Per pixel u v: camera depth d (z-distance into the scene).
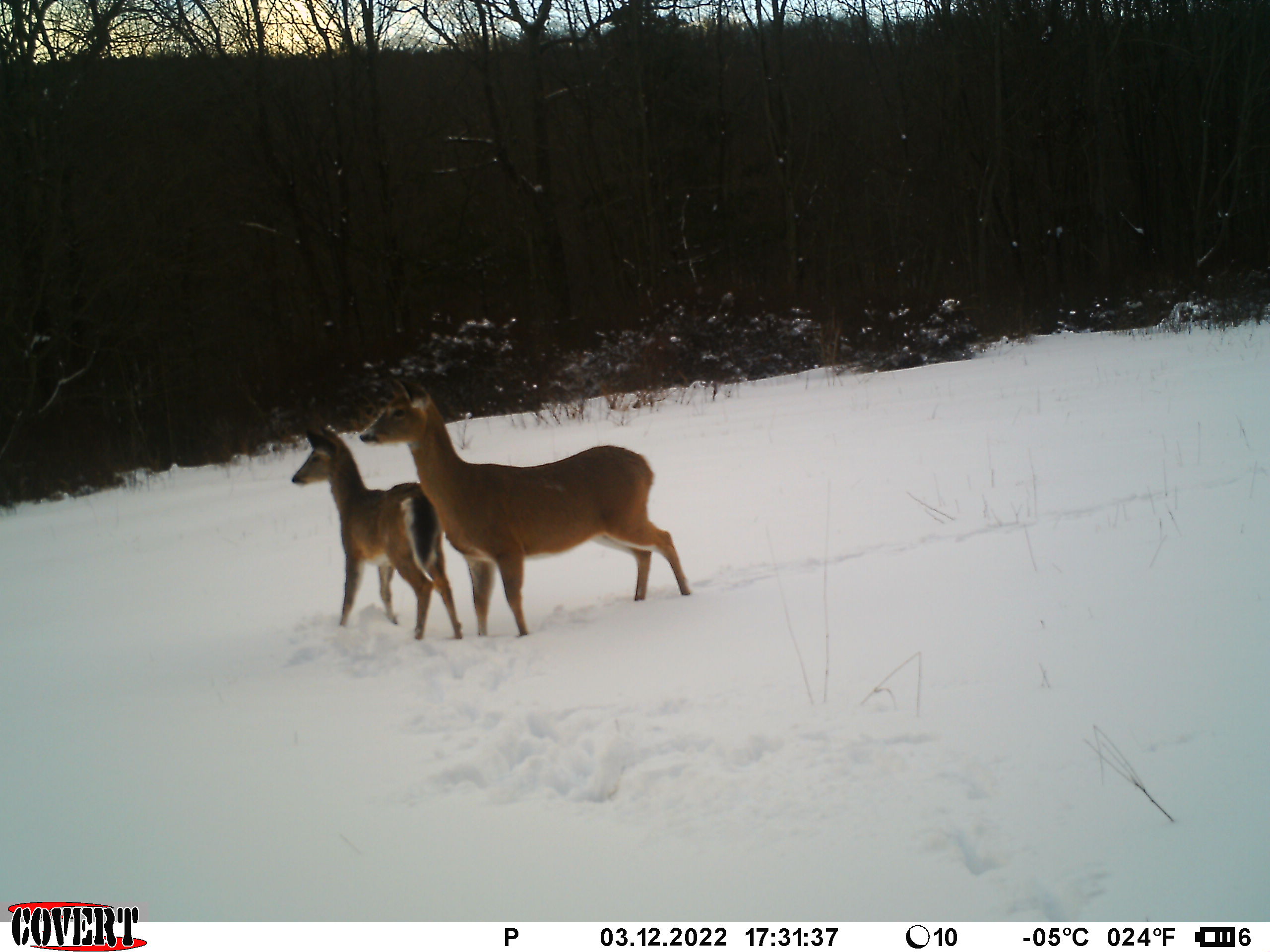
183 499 9.51
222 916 1.93
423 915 1.90
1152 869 1.85
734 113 21.91
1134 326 14.95
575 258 23.02
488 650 3.63
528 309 20.03
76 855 2.22
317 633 4.16
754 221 22.27
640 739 2.64
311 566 5.78
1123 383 9.08
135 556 6.76
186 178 17.25
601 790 2.38
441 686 3.26
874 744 2.46
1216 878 1.81
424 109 20.48
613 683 3.12
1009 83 19.58
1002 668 2.88
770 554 4.70
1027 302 17.91
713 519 5.54
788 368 14.11
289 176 18.33
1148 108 20.28
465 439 10.41
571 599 4.50
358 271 20.64
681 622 3.77
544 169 18.55
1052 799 2.13
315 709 3.14
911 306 14.55
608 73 19.62
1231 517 4.21
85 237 15.13
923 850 1.99
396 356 14.11
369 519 4.21
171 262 16.94
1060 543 4.14
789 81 22.08
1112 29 19.61
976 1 19.84
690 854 2.05
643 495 4.26
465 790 2.45
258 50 17.34
